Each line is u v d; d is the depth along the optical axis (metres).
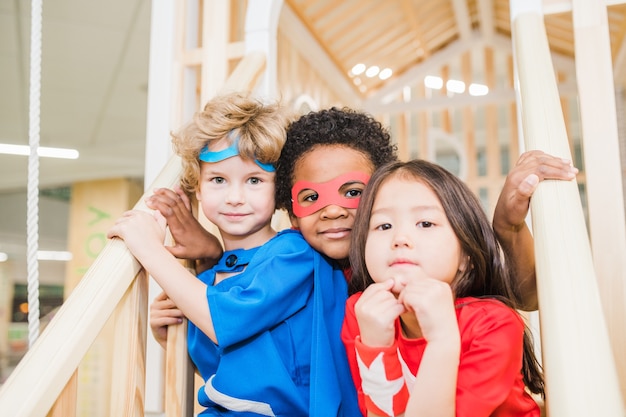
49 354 0.71
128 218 0.88
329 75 3.50
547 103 0.84
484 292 0.79
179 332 0.98
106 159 5.42
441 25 4.10
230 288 0.86
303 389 0.86
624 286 1.12
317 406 0.79
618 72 3.11
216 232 1.28
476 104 4.18
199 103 1.80
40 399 0.67
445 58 4.43
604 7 1.26
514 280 0.88
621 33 2.85
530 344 0.86
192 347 0.96
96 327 0.76
